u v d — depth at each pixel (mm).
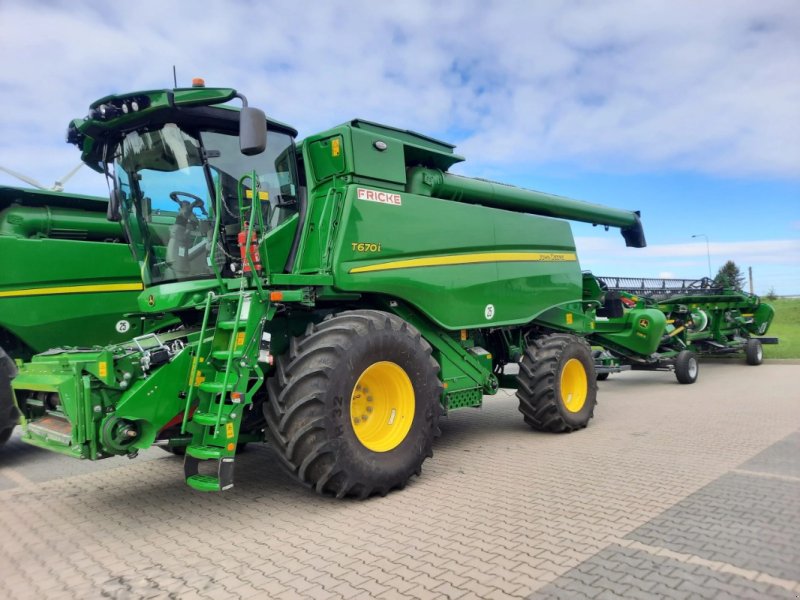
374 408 5180
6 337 7789
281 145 5523
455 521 4273
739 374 13797
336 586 3273
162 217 5387
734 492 4770
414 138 6488
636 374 14664
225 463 4211
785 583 3176
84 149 5762
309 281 4961
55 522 4586
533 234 7648
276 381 4742
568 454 6258
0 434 6730
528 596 3070
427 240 6047
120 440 4164
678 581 3213
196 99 4648
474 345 7211
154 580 3451
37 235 8117
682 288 15320
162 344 4613
